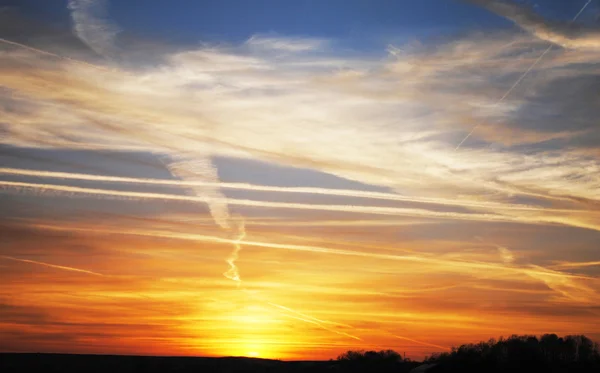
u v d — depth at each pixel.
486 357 102.31
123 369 131.12
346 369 117.75
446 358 107.06
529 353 100.19
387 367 114.75
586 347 99.56
